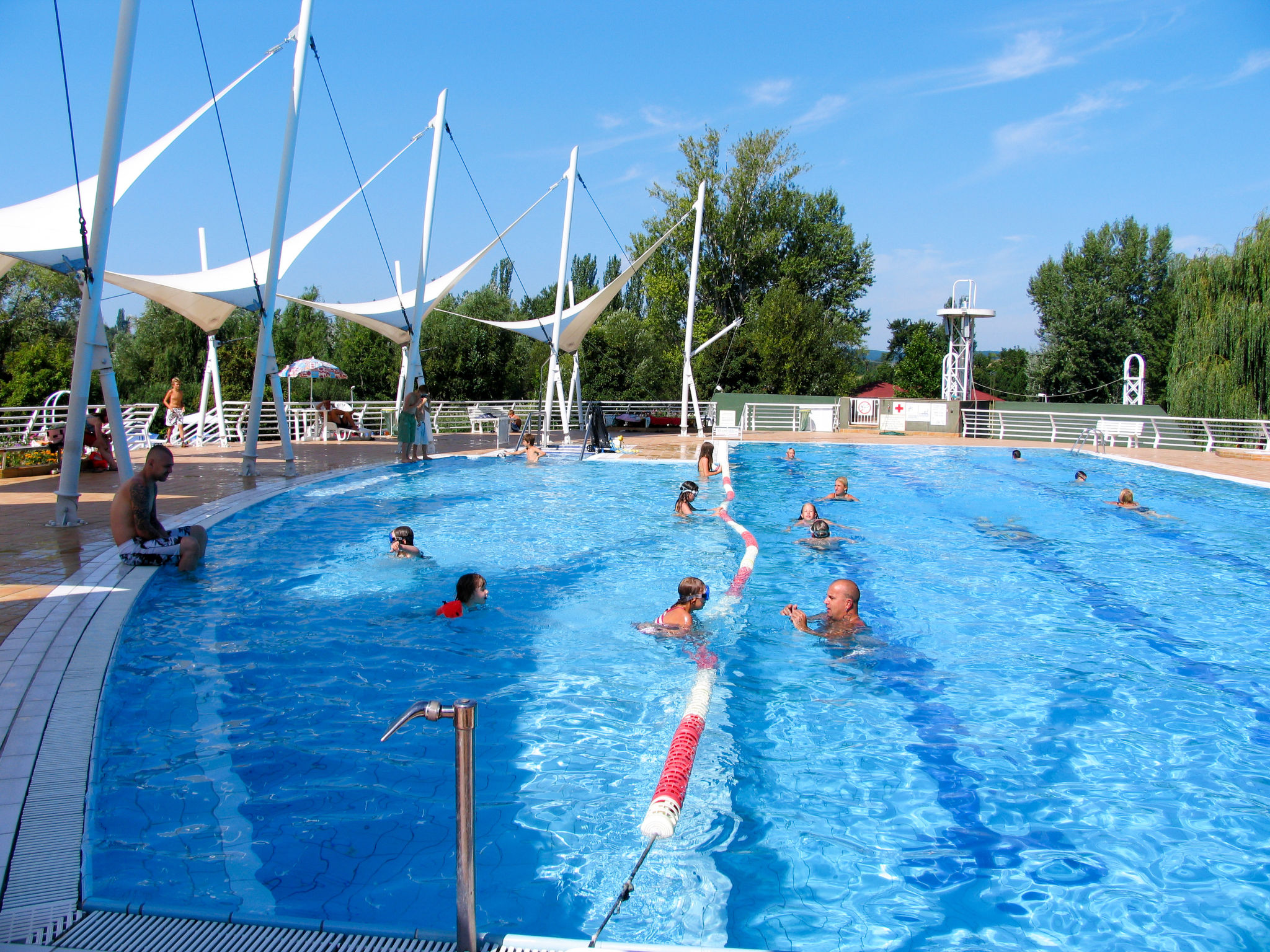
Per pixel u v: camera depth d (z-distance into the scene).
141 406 21.34
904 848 3.63
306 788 3.98
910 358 60.25
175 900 3.03
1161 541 10.79
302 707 4.98
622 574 8.66
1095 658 6.23
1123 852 3.61
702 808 3.95
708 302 45.44
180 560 8.12
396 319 23.47
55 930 2.58
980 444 24.84
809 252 45.06
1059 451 22.81
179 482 13.98
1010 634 6.84
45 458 14.91
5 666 5.09
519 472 17.09
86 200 12.95
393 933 2.57
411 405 18.64
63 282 40.25
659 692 5.42
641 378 43.62
